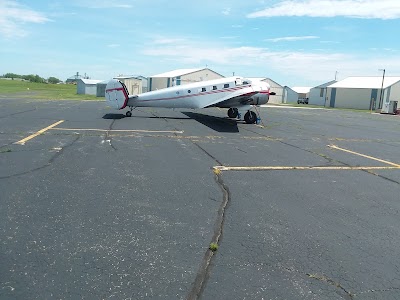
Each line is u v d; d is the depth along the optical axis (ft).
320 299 10.99
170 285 11.39
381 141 50.14
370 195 22.33
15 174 23.56
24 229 15.02
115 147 35.06
